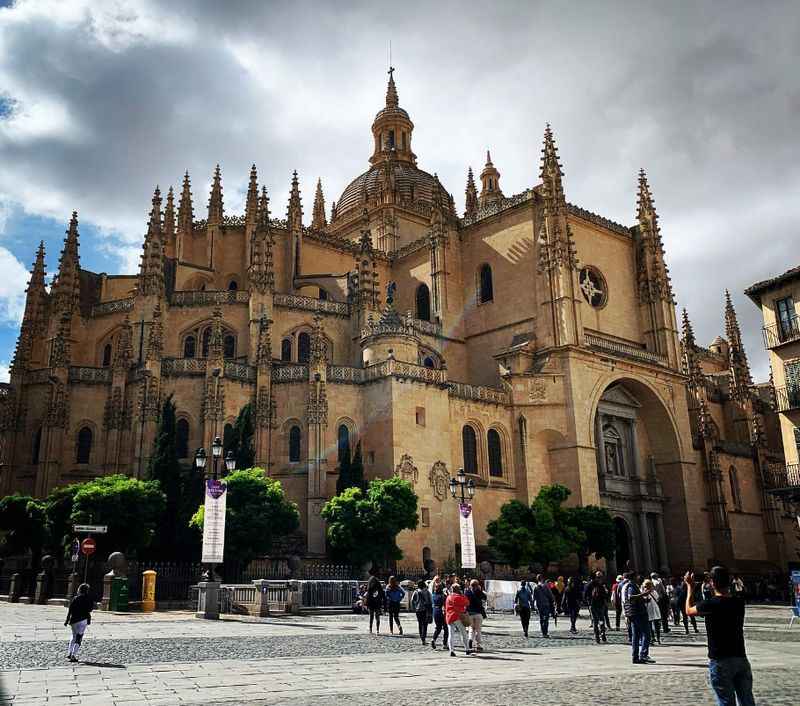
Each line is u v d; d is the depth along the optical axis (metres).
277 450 64.56
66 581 49.12
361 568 56.19
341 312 78.56
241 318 74.81
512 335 81.94
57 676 19.08
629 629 27.06
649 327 90.00
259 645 26.92
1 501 55.09
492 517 70.25
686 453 86.25
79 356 75.94
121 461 63.84
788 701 15.49
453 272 88.19
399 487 56.62
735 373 106.25
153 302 71.69
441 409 67.94
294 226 87.12
